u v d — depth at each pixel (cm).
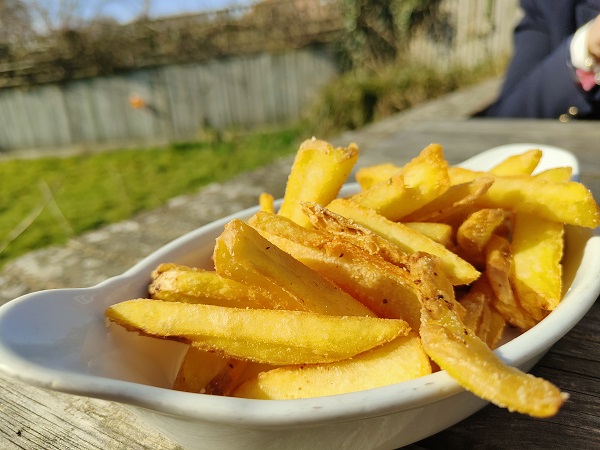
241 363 12
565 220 14
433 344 9
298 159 15
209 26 150
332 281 12
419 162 14
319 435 9
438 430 11
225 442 10
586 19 56
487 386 8
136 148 144
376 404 8
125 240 30
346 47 150
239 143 136
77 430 13
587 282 12
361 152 43
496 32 134
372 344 10
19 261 28
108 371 10
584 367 14
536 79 54
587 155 36
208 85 153
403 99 114
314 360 11
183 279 12
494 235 15
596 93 49
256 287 12
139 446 13
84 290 12
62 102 149
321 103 122
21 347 9
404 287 12
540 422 12
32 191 99
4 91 146
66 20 146
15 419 14
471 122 52
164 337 11
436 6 138
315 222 12
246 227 11
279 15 152
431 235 14
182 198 37
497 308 14
